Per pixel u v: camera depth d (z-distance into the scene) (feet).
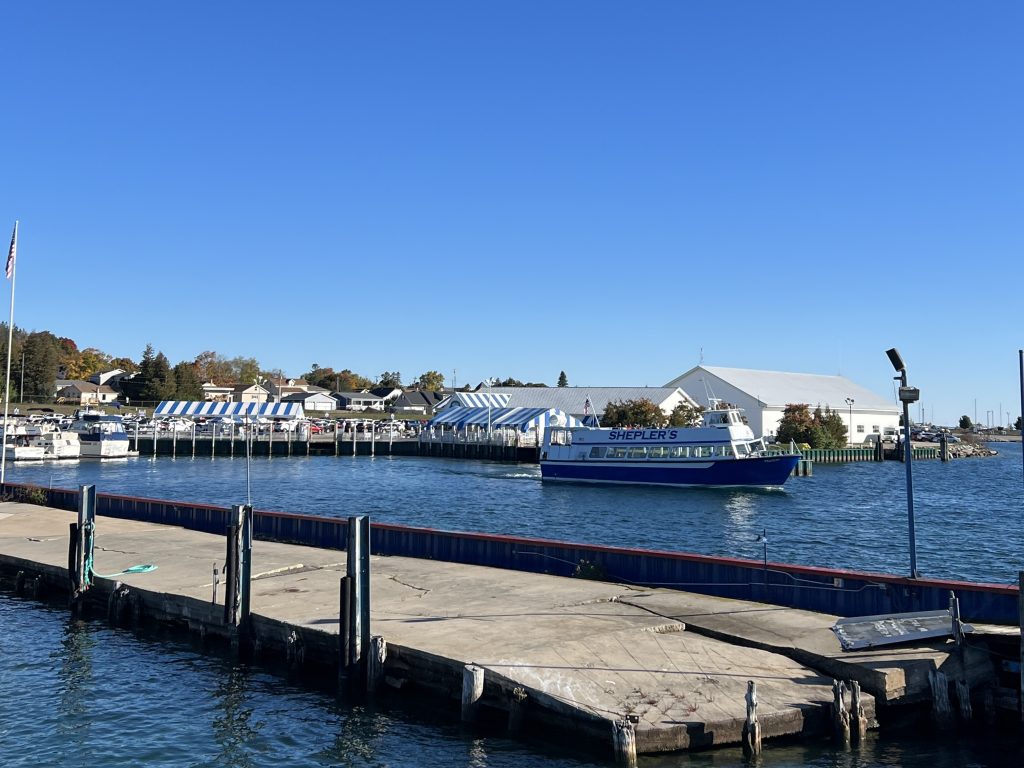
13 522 112.47
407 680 52.54
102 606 76.07
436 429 393.91
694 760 42.06
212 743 47.96
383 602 64.54
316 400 638.12
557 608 62.13
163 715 52.11
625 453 229.66
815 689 46.88
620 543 130.93
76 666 61.46
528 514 169.17
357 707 52.60
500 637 54.24
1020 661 47.26
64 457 309.63
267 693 55.52
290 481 243.40
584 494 209.26
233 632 61.93
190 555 86.58
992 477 290.56
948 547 126.21
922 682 47.60
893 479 274.16
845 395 448.65
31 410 467.93
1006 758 44.16
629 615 59.88
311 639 57.93
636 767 41.22
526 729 46.34
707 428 220.43
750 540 133.39
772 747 43.78
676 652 51.57
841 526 151.33
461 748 45.88
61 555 88.33
